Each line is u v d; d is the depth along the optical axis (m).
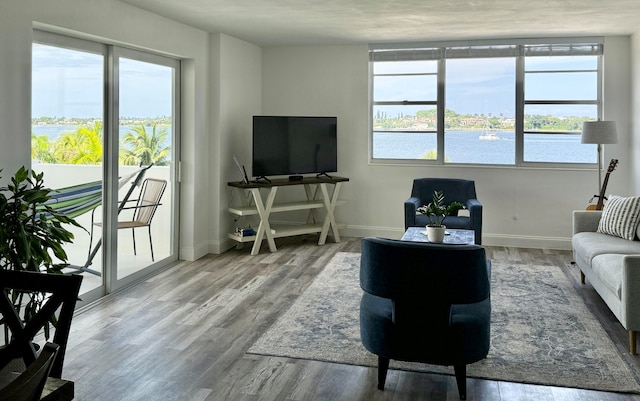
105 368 3.17
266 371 3.14
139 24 4.81
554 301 4.46
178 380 3.02
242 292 4.71
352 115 7.12
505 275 5.31
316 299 4.49
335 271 5.41
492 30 6.00
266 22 5.52
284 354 3.37
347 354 3.38
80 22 4.05
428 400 2.81
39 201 2.95
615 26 5.72
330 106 7.18
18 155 3.52
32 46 3.72
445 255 2.64
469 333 2.73
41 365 1.04
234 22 5.51
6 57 3.39
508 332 3.76
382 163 7.12
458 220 5.85
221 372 3.13
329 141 6.93
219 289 4.82
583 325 3.89
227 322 3.96
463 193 6.32
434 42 6.78
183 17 5.25
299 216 7.45
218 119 6.15
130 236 5.03
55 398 1.51
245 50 6.79
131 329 3.81
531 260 5.98
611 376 3.07
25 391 0.99
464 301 2.67
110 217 4.69
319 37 6.50
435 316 2.74
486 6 4.82
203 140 6.05
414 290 2.71
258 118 6.38
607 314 4.16
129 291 4.75
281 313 4.16
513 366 3.21
